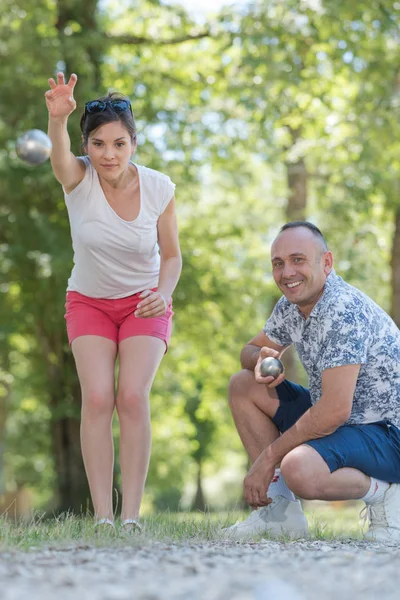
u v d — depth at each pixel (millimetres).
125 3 16828
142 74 15750
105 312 5371
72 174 5152
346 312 4961
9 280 15531
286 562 3477
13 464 22094
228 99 15914
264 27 14578
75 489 15531
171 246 5445
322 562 3488
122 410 5137
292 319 5301
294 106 14883
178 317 16766
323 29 14344
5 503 22078
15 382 18078
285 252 5047
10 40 14484
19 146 4137
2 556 3508
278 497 5324
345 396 4906
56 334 16047
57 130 4965
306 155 16125
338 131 15672
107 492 5074
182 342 18016
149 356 5223
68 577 3008
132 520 4785
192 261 16250
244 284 17172
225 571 3221
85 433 5129
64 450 15750
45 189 15453
